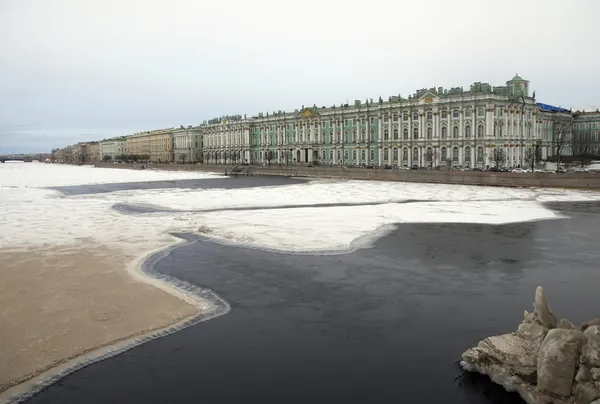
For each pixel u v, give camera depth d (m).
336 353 13.96
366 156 114.81
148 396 11.61
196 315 16.70
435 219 38.47
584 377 9.87
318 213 42.38
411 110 103.69
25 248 27.19
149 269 22.70
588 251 26.72
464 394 11.72
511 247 27.80
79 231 33.22
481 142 92.31
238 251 26.77
